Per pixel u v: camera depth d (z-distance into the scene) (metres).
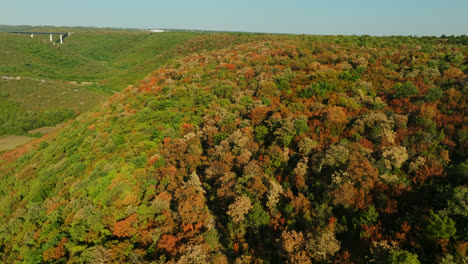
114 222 41.22
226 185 44.41
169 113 73.88
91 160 63.97
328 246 31.97
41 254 40.19
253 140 55.59
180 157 56.06
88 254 35.75
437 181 36.84
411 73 69.81
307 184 42.84
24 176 71.38
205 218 41.06
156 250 36.62
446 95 54.91
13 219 52.56
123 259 35.56
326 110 54.31
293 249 33.34
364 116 51.38
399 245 30.78
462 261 26.89
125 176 50.66
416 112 50.41
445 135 44.66
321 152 44.66
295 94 66.81
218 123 62.88
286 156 47.75
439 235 28.75
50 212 48.81
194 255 32.72
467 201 29.84
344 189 36.88
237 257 36.69
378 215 34.78
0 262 45.53
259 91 72.75
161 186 48.34
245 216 39.94
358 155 42.00
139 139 64.06
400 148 41.88
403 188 37.25
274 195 40.78
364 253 31.83
